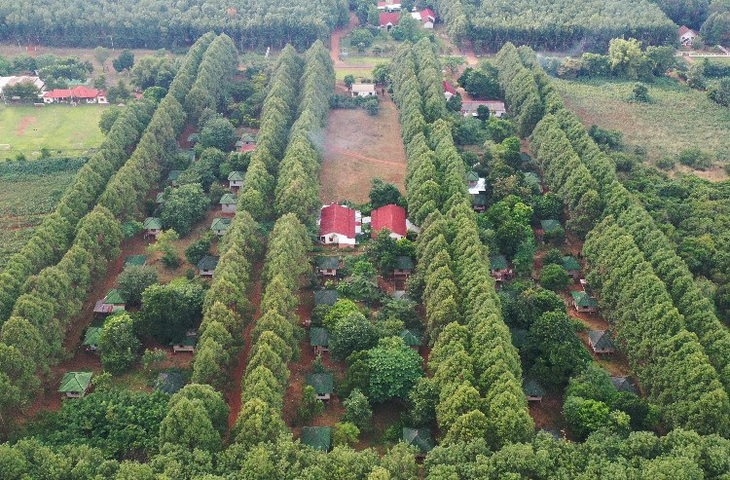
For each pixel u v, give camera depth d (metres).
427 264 189.62
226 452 133.00
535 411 160.00
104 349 167.38
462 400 141.88
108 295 186.88
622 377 166.88
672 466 125.62
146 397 151.50
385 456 134.00
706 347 161.12
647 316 167.38
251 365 152.62
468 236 188.38
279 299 168.62
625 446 134.38
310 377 162.75
